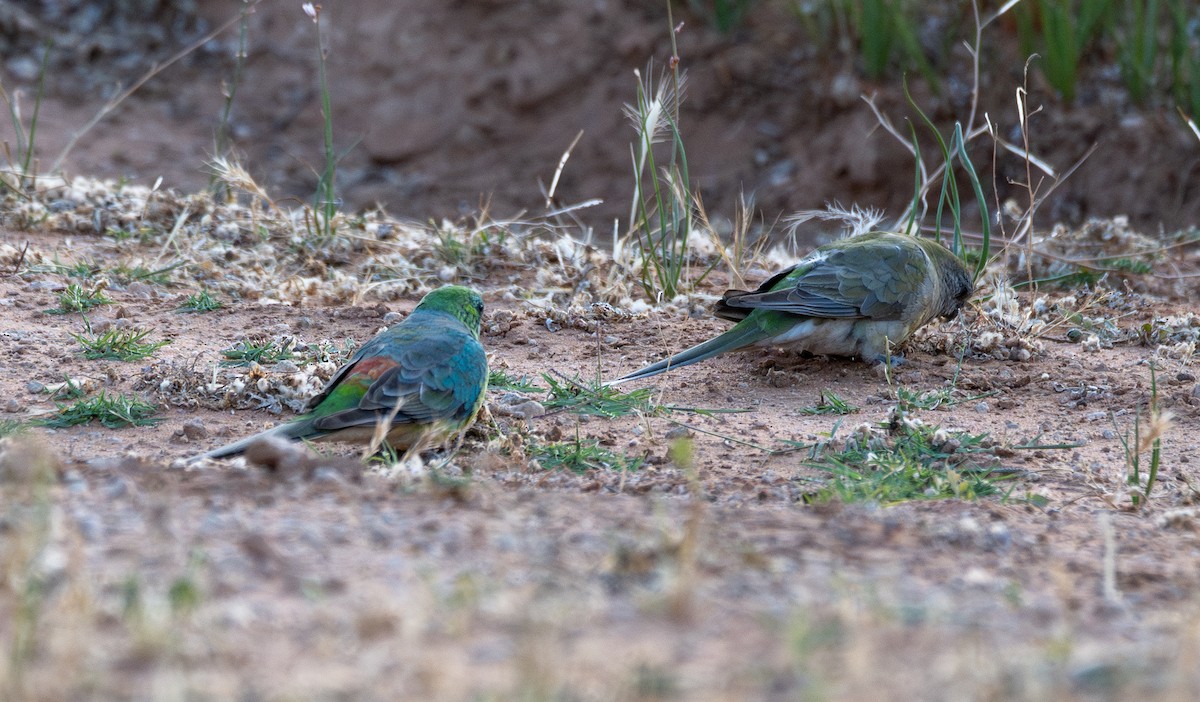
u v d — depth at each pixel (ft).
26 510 22.22
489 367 40.75
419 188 94.79
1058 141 87.04
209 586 19.17
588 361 42.60
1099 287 52.49
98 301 45.11
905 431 35.35
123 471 25.70
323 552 21.04
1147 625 19.77
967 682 16.69
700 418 37.40
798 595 20.02
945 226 85.71
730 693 16.24
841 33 95.09
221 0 107.65
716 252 55.93
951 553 23.57
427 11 104.88
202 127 97.96
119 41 103.96
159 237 53.83
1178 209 81.41
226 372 38.50
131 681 16.10
